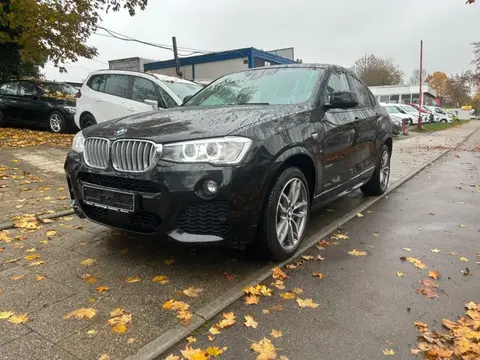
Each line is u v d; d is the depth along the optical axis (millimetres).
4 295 2916
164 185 2953
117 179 3197
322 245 4059
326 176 4102
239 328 2582
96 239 4035
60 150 8789
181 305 2793
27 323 2572
